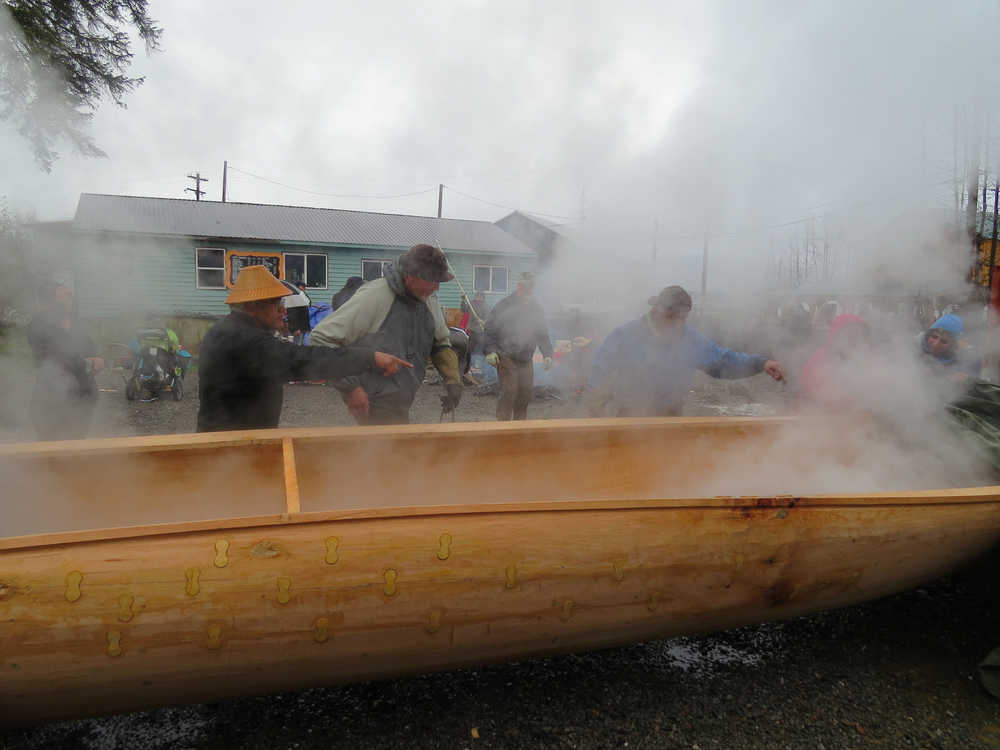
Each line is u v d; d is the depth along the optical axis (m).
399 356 2.70
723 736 1.91
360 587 1.61
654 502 1.83
